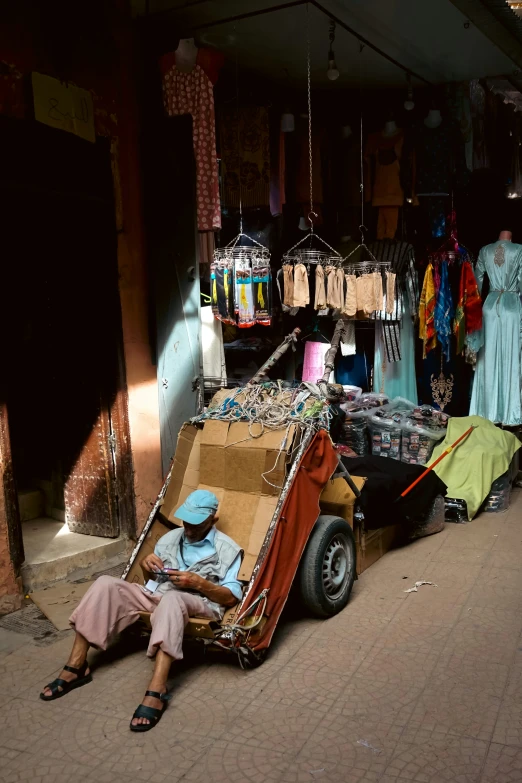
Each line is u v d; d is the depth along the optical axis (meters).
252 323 5.43
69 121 4.57
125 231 5.08
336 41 5.83
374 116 7.28
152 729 3.06
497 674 3.42
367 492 4.68
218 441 4.04
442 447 6.17
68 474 5.38
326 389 4.86
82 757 2.90
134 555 3.90
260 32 5.60
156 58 5.36
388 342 7.00
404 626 3.96
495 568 4.77
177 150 5.10
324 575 4.04
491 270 6.87
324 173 6.82
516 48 6.38
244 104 5.99
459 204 7.83
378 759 2.81
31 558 4.80
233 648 3.37
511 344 6.83
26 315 5.56
